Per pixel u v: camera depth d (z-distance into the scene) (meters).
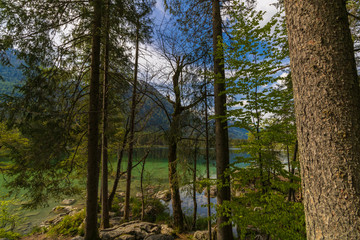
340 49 1.04
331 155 0.99
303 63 1.14
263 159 3.36
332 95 1.01
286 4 1.32
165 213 9.53
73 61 5.83
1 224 7.84
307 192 1.11
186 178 6.82
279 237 2.64
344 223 0.91
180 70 7.16
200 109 6.72
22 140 5.98
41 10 4.63
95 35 5.41
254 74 3.37
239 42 3.45
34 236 7.11
